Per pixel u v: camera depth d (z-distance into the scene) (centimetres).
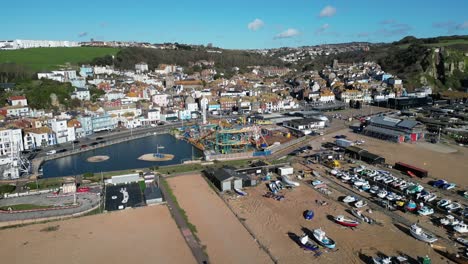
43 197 10425
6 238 8094
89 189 11050
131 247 7656
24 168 12975
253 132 17238
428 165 13288
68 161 14625
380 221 8731
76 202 10000
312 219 8919
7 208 9506
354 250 7438
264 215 9206
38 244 7819
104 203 9956
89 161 14600
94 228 8550
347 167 13088
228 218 9056
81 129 18388
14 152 13588
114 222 8856
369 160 13538
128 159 14900
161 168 13250
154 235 8169
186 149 16625
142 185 11475
